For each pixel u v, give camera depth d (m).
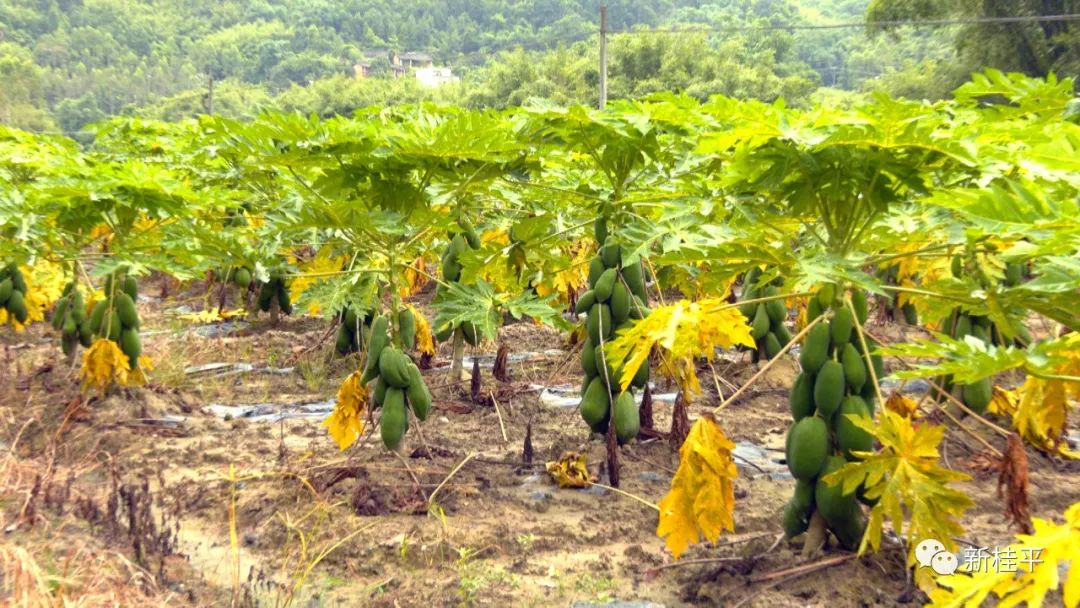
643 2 137.25
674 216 5.72
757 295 9.59
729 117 4.43
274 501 6.16
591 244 10.36
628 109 6.51
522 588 4.88
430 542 5.45
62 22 151.00
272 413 8.72
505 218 10.31
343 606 4.72
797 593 4.50
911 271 10.73
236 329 12.91
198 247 7.54
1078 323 4.21
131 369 8.52
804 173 4.64
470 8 158.25
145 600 4.53
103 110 116.38
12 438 7.59
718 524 4.30
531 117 6.49
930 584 4.16
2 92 99.69
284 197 8.89
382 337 6.55
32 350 11.77
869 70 88.81
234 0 177.12
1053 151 3.42
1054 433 5.63
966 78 36.00
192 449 7.43
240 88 86.69
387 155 6.34
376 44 150.62
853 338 4.66
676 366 6.75
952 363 3.76
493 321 6.59
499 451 7.30
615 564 5.14
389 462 6.78
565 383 9.84
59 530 5.41
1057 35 32.88
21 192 8.68
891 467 4.16
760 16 120.88
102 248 10.36
